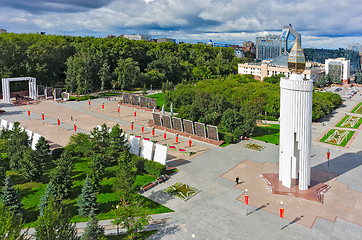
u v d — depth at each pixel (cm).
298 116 4184
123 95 11025
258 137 7156
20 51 12788
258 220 3772
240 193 4459
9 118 8912
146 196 4394
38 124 8281
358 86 16200
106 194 4434
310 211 3947
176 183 4788
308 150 4284
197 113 7662
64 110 10031
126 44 15512
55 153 5722
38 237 2606
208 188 4625
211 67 18875
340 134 7306
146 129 7862
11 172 5219
